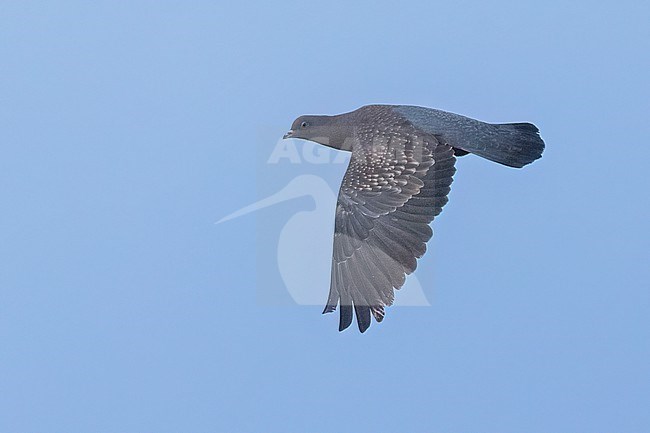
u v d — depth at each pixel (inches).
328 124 498.6
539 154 510.9
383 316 439.5
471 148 497.7
